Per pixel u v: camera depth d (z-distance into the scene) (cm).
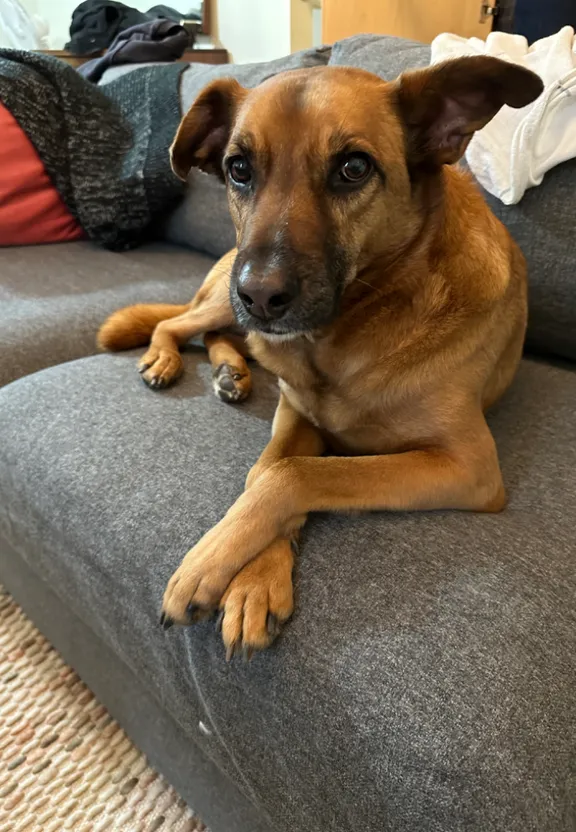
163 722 108
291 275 86
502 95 93
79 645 125
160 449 110
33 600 137
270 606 77
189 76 226
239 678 79
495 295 103
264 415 125
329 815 72
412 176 98
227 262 157
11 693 135
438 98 95
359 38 179
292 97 91
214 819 104
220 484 101
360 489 89
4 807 115
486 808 61
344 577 81
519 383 136
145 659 99
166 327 152
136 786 118
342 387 102
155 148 217
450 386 98
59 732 127
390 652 71
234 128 99
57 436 117
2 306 172
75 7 371
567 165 132
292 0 311
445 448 96
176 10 375
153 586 91
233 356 141
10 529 126
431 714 66
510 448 112
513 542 87
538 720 66
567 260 133
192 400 128
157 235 241
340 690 70
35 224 225
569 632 75
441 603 76
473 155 139
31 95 220
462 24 276
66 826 112
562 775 65
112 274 203
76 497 105
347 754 68
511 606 76
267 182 93
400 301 98
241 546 81
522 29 270
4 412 126
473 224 106
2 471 121
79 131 224
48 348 159
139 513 98
